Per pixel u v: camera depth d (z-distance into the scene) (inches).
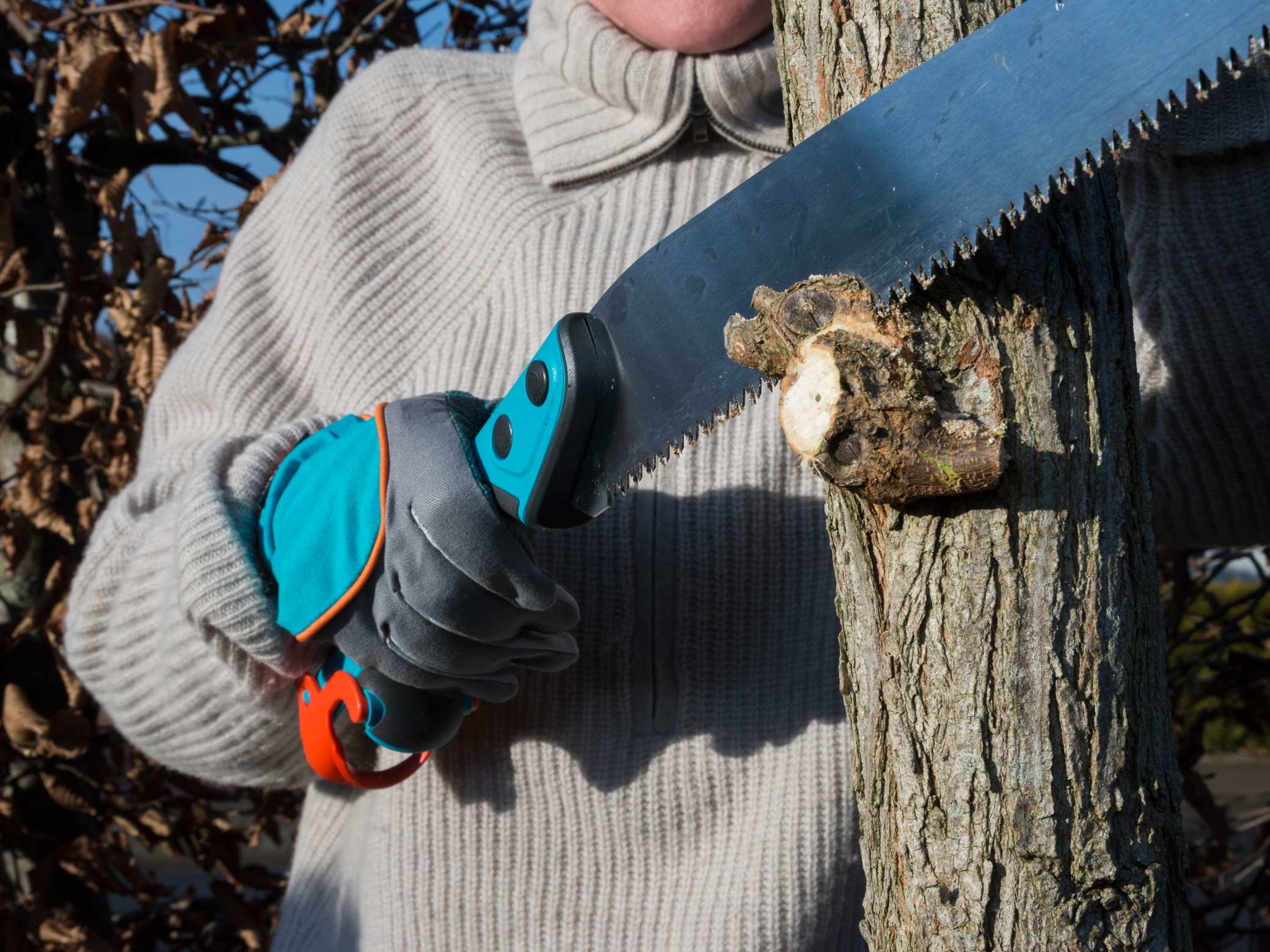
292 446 47.9
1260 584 127.2
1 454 113.9
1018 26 29.8
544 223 52.8
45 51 107.4
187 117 103.0
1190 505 61.6
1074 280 31.2
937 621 31.7
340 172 54.6
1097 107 29.3
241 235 57.7
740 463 50.2
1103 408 31.3
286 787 54.9
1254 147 46.5
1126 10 28.7
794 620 50.6
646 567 49.5
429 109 56.7
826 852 49.9
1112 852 30.8
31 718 100.6
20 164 113.6
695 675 50.1
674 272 35.1
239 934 115.8
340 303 53.6
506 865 49.6
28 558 109.6
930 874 32.3
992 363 30.7
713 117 51.9
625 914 49.6
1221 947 122.9
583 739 49.8
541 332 51.8
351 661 43.4
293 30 117.8
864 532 34.1
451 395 42.9
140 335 102.7
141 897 114.0
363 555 40.8
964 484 30.2
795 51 34.8
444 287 54.0
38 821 109.6
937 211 30.8
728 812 50.2
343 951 53.9
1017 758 30.9
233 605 44.2
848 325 30.7
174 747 51.4
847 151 31.9
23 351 110.3
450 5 124.1
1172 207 49.6
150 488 52.7
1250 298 51.3
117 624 49.5
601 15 51.8
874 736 34.4
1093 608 30.8
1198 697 127.7
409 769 45.6
